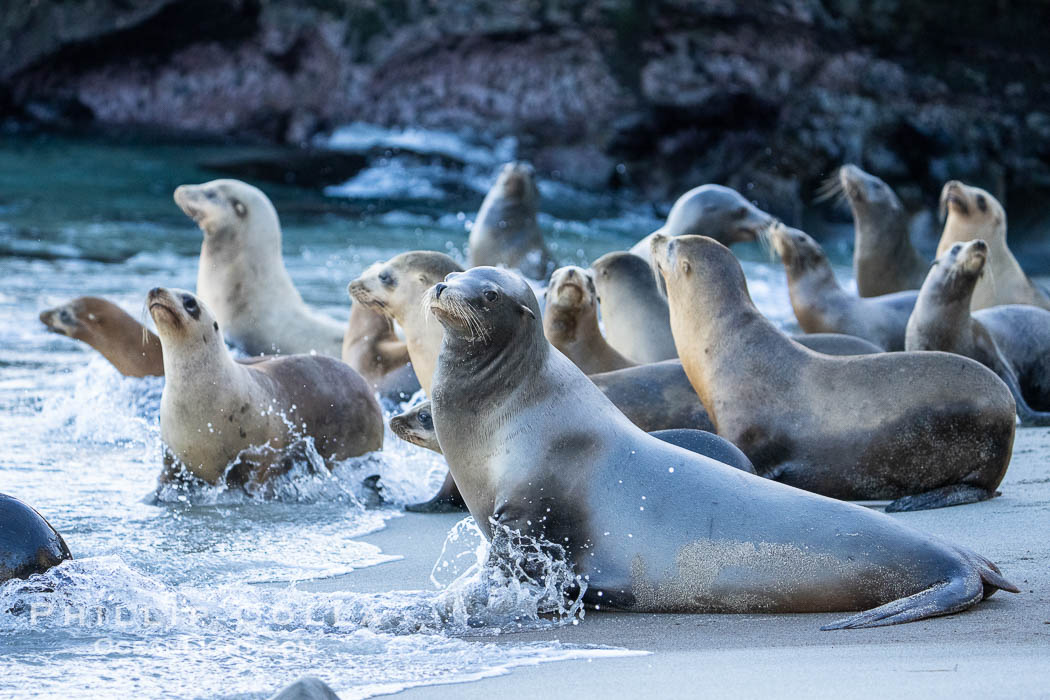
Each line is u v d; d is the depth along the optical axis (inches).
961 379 1000.2
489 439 758.5
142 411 1445.6
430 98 4293.8
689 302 1056.8
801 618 679.7
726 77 4057.6
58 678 585.9
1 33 4436.5
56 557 726.5
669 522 716.7
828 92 4062.5
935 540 687.1
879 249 2113.7
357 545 933.2
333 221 3321.9
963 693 484.1
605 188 4042.8
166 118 4534.9
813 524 693.9
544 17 4170.8
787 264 1674.5
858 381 1009.5
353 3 4345.5
